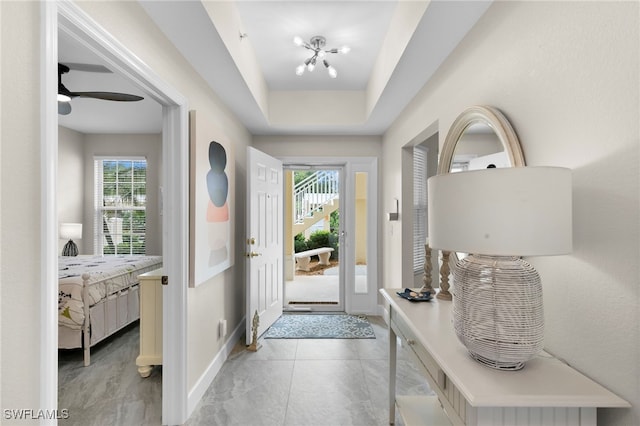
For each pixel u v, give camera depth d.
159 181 4.99
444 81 2.08
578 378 0.95
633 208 0.86
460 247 0.94
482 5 1.53
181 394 1.93
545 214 0.86
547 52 1.17
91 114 4.10
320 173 6.15
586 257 1.00
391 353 1.93
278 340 3.21
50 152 0.96
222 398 2.20
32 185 0.92
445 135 2.07
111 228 5.05
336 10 2.15
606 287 0.94
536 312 0.95
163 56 1.74
